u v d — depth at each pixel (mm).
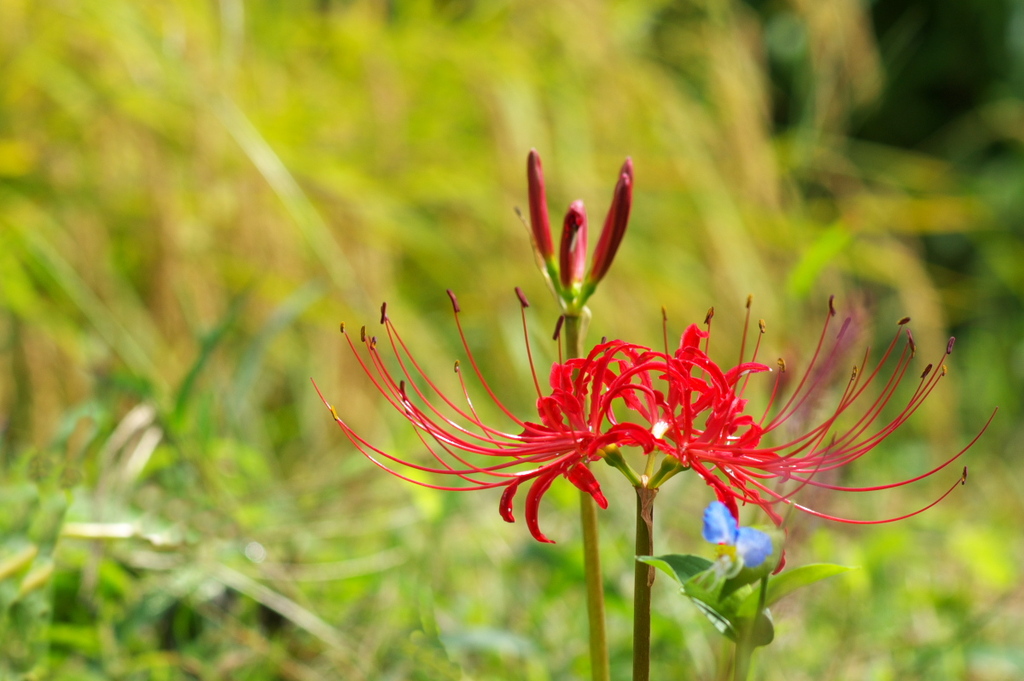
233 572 1088
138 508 1153
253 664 1065
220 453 1195
